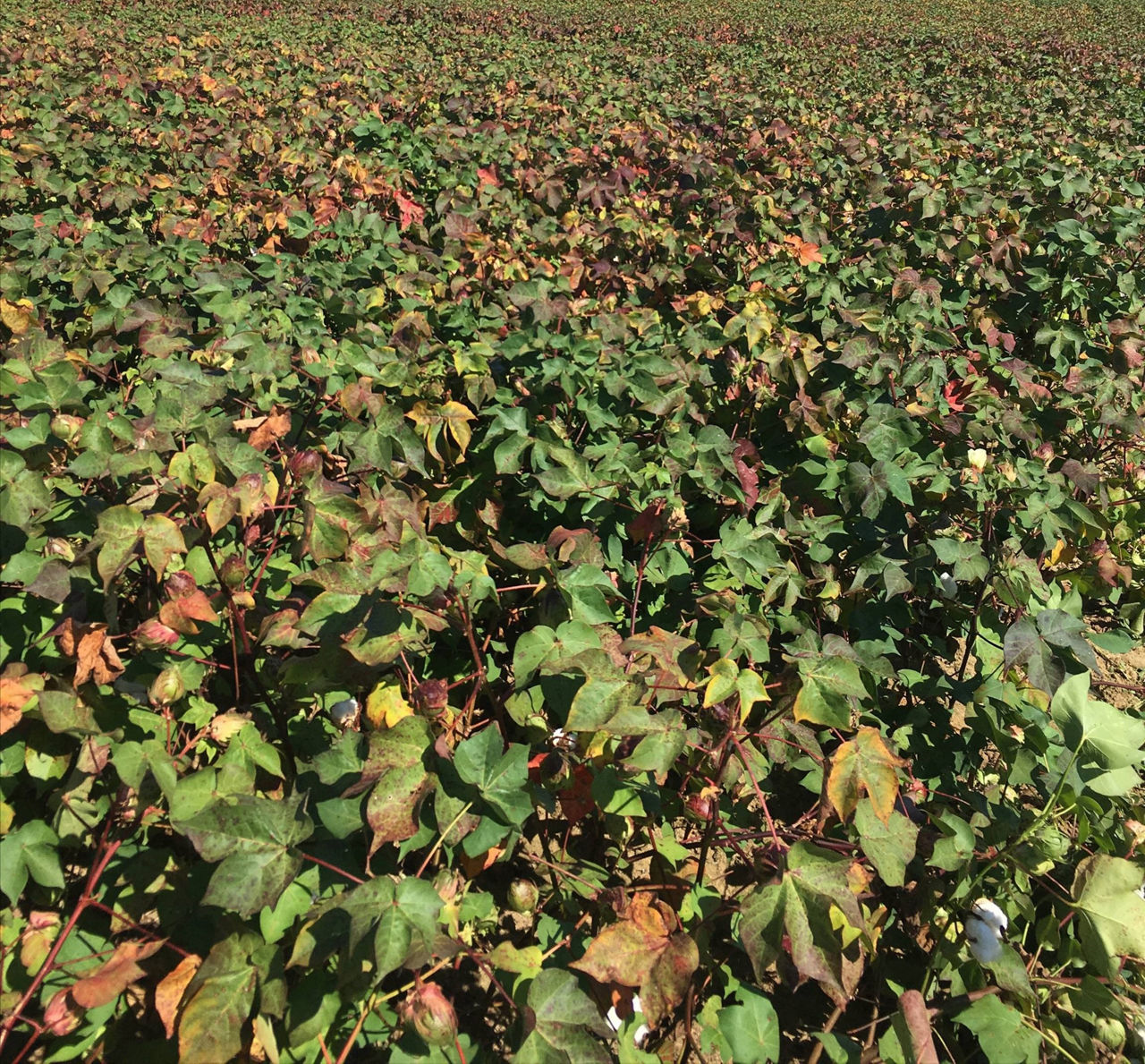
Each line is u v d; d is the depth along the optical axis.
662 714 1.95
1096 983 2.01
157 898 1.95
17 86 7.92
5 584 2.18
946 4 27.98
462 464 3.10
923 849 2.27
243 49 11.44
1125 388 3.80
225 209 5.12
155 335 3.12
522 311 3.80
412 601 2.35
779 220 5.75
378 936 1.54
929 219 5.68
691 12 23.69
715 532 3.28
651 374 3.30
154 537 1.95
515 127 7.70
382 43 14.02
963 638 3.32
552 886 2.34
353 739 1.87
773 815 2.73
